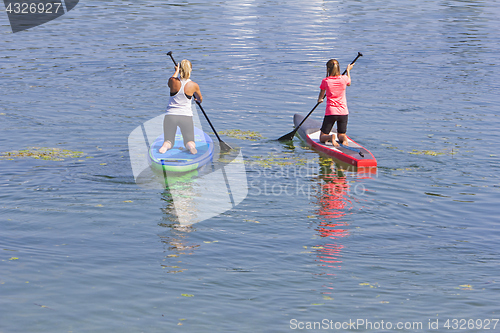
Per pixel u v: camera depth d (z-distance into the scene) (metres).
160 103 25.03
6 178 15.21
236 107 24.80
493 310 9.01
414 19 52.50
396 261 10.79
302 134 20.41
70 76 30.09
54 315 8.60
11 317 8.49
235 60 34.81
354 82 29.56
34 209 13.08
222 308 8.96
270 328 8.41
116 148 18.44
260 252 11.12
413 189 14.97
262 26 47.69
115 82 29.00
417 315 8.84
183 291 9.48
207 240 11.65
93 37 41.88
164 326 8.41
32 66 32.31
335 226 12.52
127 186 14.87
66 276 9.87
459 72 31.59
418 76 30.73
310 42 40.69
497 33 44.56
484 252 11.20
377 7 61.03
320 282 9.90
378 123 22.14
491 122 22.06
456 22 50.56
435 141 19.62
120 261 10.57
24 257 10.56
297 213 13.26
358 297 9.39
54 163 16.67
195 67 32.78
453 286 9.80
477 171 16.45
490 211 13.39
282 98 26.52
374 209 13.54
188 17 52.09
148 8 57.78
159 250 11.11
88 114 22.98
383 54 36.66
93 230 12.00
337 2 64.75
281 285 9.77
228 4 61.16
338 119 18.62
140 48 37.91
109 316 8.63
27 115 22.56
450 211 13.42
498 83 28.98
